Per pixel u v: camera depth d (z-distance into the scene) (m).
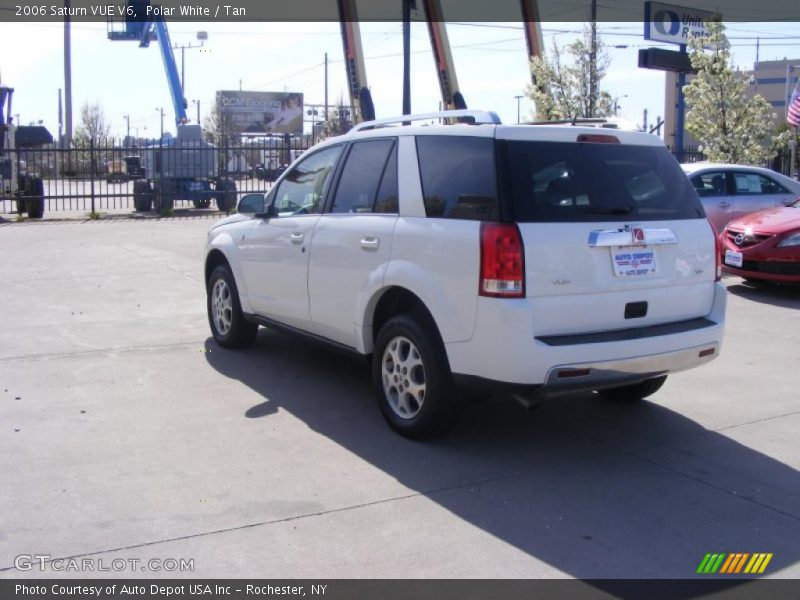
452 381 5.09
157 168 25.72
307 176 6.58
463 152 5.04
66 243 15.77
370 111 29.14
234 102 68.19
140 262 13.11
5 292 10.49
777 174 13.27
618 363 4.82
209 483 4.66
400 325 5.30
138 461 4.96
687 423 5.85
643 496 4.59
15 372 6.88
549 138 4.98
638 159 5.29
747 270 10.46
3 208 25.03
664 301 5.13
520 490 4.64
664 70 28.75
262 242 6.84
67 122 31.47
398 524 4.20
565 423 5.84
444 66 28.59
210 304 7.94
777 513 4.39
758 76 58.66
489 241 4.63
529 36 27.62
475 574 3.72
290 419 5.79
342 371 7.04
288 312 6.59
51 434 5.40
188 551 3.88
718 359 7.59
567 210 4.84
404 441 5.39
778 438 5.54
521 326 4.57
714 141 20.64
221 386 6.56
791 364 7.41
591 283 4.80
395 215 5.40
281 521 4.21
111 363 7.20
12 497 4.43
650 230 5.05
